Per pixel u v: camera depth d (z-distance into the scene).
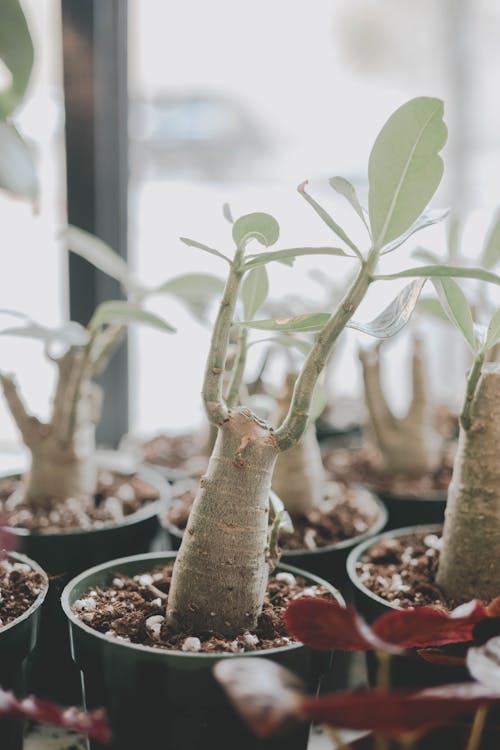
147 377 1.34
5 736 0.54
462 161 1.22
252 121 1.24
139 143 1.16
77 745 0.64
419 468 1.04
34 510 0.88
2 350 1.20
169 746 0.53
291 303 1.01
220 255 0.54
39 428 0.88
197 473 1.05
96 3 0.98
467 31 1.19
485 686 0.41
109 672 0.54
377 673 0.62
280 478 0.86
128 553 0.82
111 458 1.12
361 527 0.87
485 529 0.65
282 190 1.25
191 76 1.21
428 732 0.52
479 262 0.92
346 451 1.19
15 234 1.12
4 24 0.59
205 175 1.24
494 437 0.65
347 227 1.17
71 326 0.85
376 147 0.55
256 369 1.11
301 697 0.39
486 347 0.62
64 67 1.01
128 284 0.95
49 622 0.69
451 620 0.47
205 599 0.56
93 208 1.06
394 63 1.21
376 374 1.04
